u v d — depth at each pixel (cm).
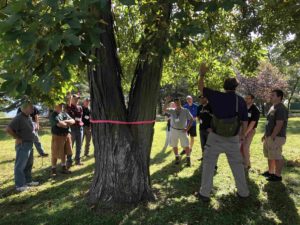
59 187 695
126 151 537
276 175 679
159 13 434
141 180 551
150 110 552
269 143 679
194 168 826
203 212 518
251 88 3606
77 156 938
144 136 552
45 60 273
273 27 723
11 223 507
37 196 642
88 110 1060
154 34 426
